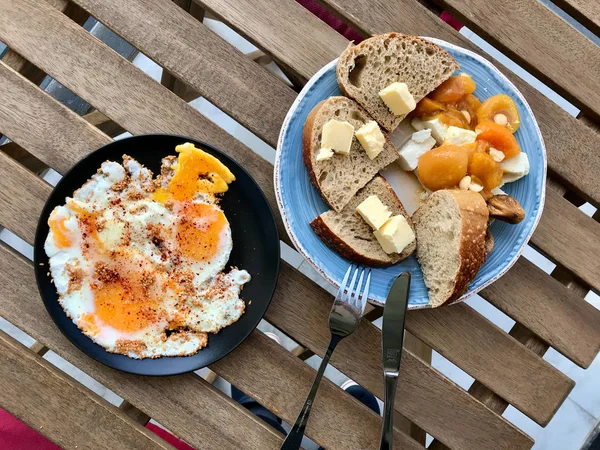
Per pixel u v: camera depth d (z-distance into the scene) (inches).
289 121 18.0
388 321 18.3
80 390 18.3
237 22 19.0
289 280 19.5
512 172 18.8
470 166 18.2
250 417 18.8
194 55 18.9
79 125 18.6
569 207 20.7
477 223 17.6
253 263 19.0
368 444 19.2
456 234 17.6
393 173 19.5
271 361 19.1
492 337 20.3
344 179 18.3
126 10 18.5
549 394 20.2
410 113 19.0
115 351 18.0
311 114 18.0
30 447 24.4
